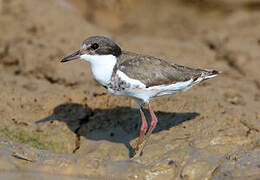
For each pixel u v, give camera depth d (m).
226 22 23.88
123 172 10.67
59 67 16.47
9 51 17.61
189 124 12.65
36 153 11.42
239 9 24.47
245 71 18.11
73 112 13.65
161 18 24.98
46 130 12.74
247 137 11.73
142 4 25.45
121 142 12.23
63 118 13.38
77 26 19.67
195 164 10.59
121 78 10.98
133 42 19.08
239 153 10.97
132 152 11.76
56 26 19.45
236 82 16.95
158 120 13.07
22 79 15.80
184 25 24.34
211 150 11.20
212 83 16.30
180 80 11.30
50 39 18.52
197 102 13.88
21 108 13.60
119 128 12.92
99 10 23.14
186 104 13.71
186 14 25.30
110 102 14.02
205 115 13.04
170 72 11.16
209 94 14.89
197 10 25.25
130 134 12.62
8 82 15.21
